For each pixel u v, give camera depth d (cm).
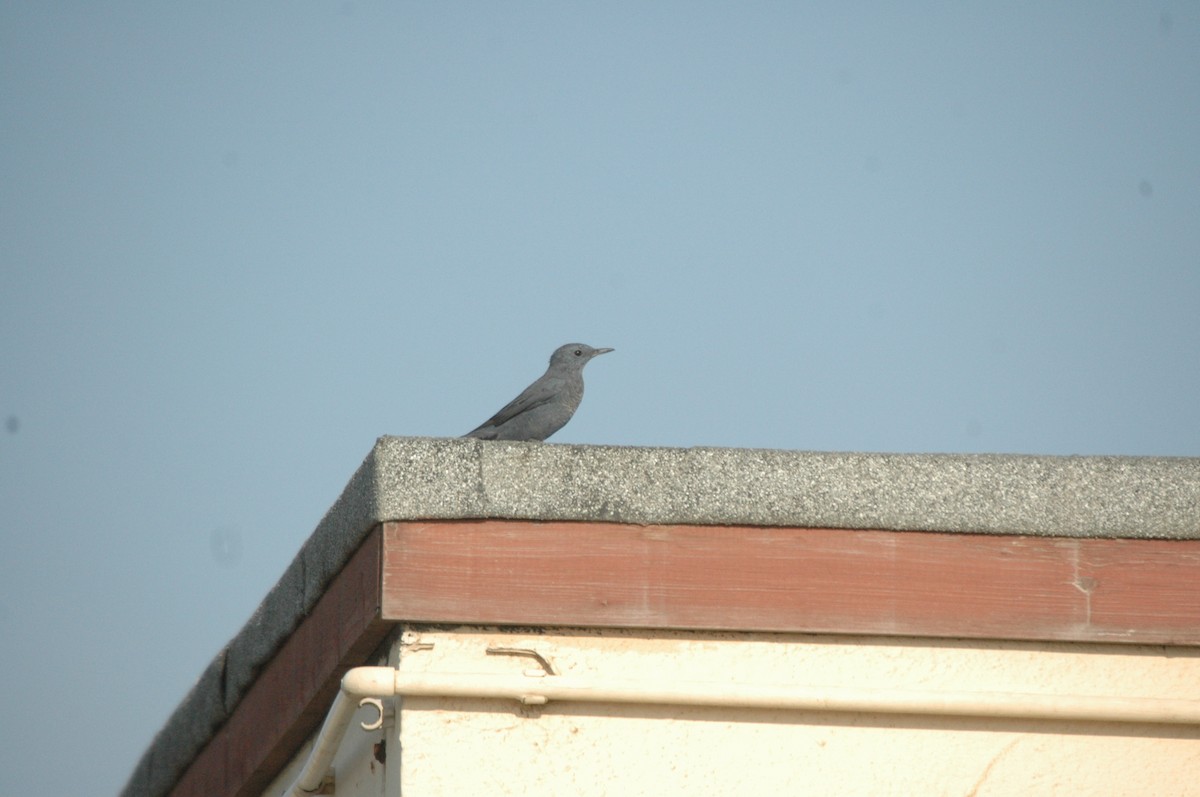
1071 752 1124
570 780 1080
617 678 1091
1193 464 1166
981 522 1142
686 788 1088
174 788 1695
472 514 1106
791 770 1100
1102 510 1152
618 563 1114
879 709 1102
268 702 1378
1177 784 1121
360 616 1132
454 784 1067
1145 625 1138
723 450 1140
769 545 1129
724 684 1094
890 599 1127
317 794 1291
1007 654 1138
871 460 1148
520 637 1105
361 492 1134
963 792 1107
